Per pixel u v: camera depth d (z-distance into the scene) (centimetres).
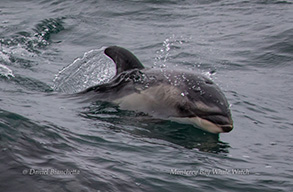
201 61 2683
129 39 3142
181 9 3978
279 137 1539
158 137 1367
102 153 1138
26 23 3300
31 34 3052
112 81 1727
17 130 1152
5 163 942
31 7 3944
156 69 1678
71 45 2972
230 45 3016
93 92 1709
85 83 1973
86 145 1184
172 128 1462
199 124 1477
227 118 1435
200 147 1334
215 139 1428
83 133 1280
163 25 3528
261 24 3459
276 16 3672
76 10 3850
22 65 2331
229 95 2044
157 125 1473
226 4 4119
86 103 1625
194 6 4088
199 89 1521
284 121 1739
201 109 1470
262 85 2286
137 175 1027
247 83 2306
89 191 888
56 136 1183
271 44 2995
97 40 3097
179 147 1302
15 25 3234
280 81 2370
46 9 3875
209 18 3694
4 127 1148
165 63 2628
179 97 1527
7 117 1238
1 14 3628
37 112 1420
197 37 3195
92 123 1411
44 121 1298
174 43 3036
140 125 1456
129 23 3572
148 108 1571
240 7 4000
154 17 3744
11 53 2581
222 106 1466
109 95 1669
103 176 972
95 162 1055
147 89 1609
